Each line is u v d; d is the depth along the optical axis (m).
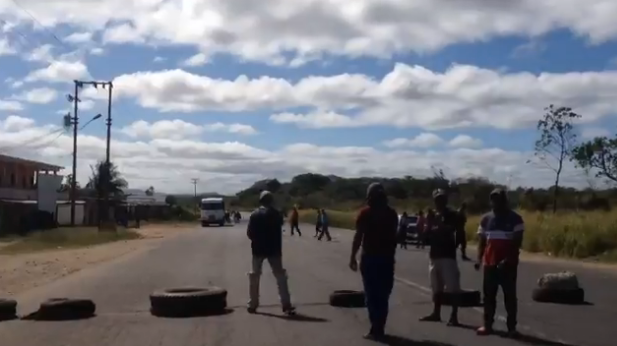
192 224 92.44
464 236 12.87
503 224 11.45
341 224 81.69
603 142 53.28
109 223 56.72
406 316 13.64
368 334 11.36
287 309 13.91
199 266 26.98
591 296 17.00
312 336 11.62
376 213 11.18
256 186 185.62
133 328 12.64
